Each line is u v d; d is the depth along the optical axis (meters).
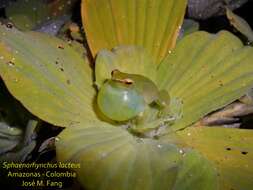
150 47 0.20
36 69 0.17
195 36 0.20
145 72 0.19
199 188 0.15
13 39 0.17
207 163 0.16
